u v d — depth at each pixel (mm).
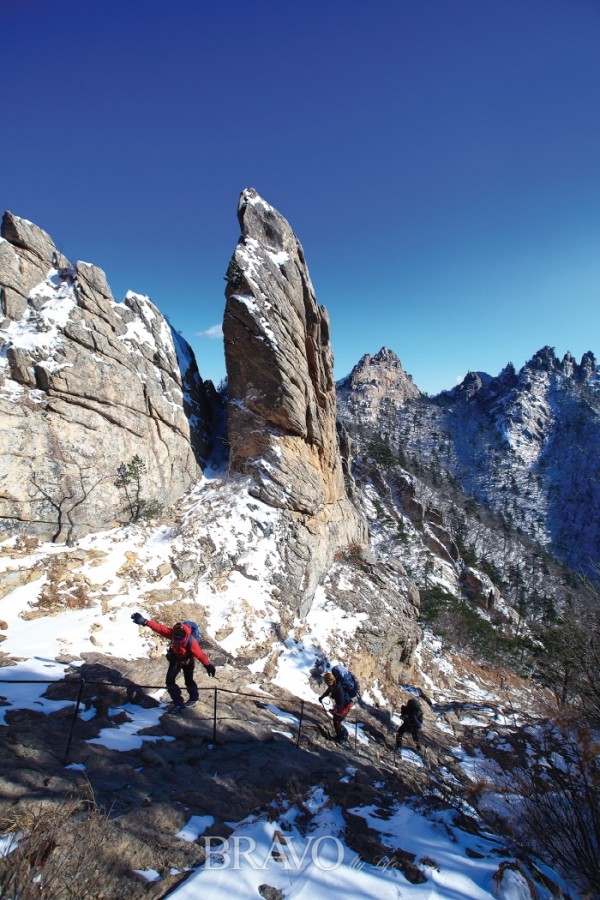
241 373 22547
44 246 18922
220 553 17656
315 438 24719
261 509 20312
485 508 129625
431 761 12141
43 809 4371
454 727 17531
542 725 17453
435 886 4168
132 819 4695
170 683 8211
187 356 26297
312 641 16797
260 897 3742
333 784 6812
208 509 19875
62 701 7801
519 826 6906
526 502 150875
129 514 18359
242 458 22391
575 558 116500
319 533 23109
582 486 156750
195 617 14383
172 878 3902
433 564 67375
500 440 199750
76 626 11773
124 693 8555
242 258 22516
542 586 79562
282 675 13883
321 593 21141
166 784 5754
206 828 4891
